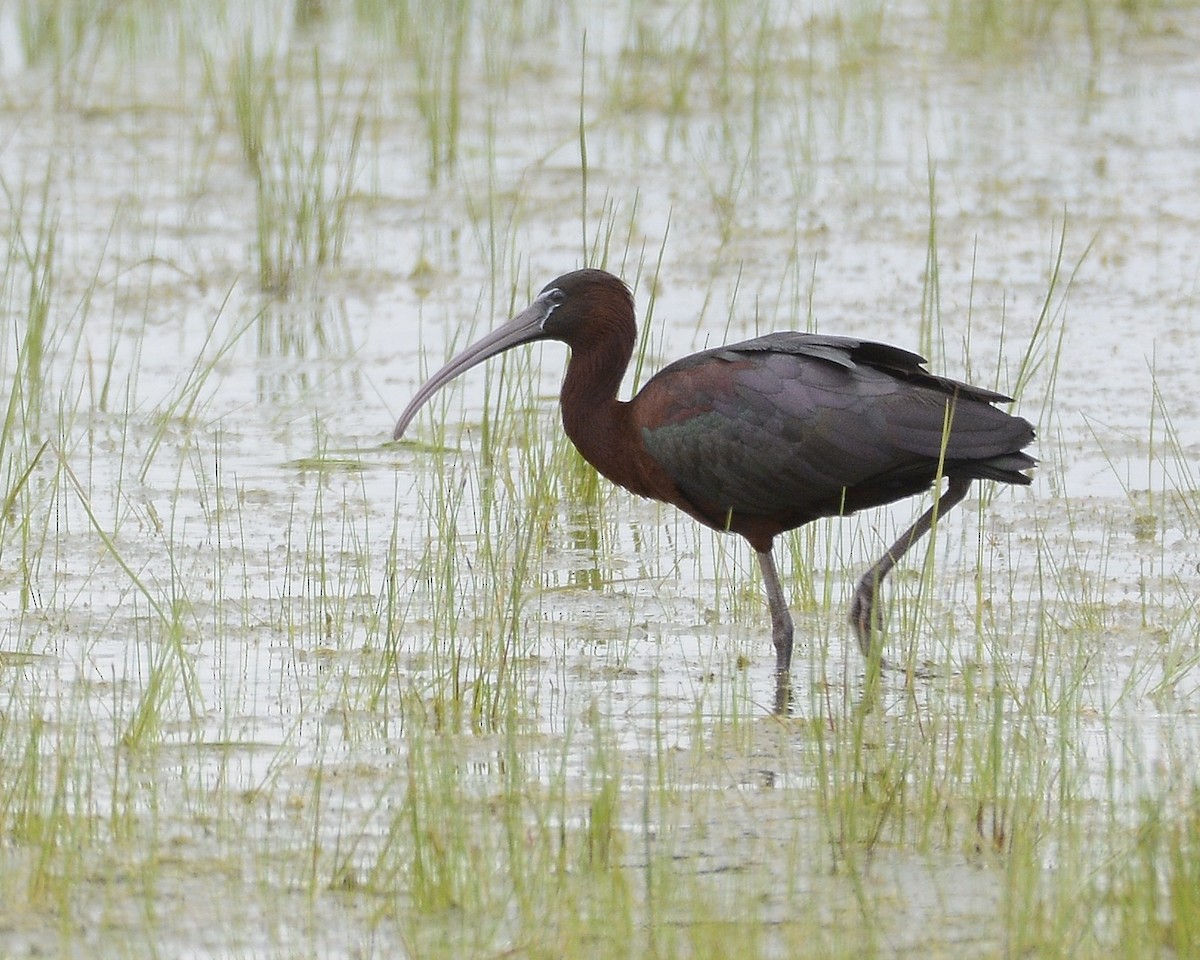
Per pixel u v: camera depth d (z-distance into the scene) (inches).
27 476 516.7
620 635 466.9
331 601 483.8
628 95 992.9
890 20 1137.4
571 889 322.7
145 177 880.9
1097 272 751.7
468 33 1095.6
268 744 394.3
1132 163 892.6
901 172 888.9
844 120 958.4
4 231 799.7
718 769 381.7
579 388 494.3
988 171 886.4
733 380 461.4
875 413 445.4
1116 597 480.1
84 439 610.9
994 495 562.9
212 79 959.6
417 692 404.8
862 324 697.6
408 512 554.9
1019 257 772.0
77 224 813.9
